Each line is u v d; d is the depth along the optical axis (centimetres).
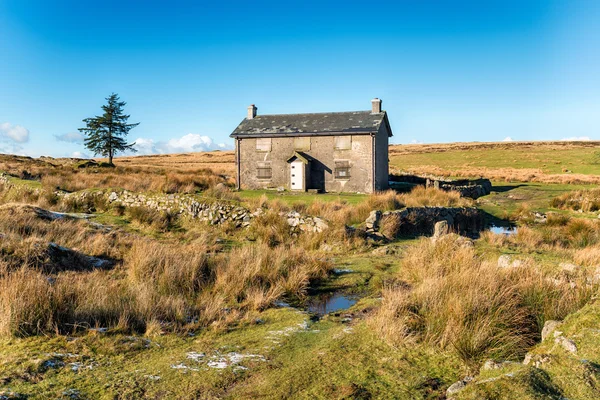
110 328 597
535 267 777
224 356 526
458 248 1091
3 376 428
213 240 1393
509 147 10200
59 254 942
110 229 1394
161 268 906
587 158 7038
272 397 420
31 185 2230
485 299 609
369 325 625
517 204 2953
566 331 447
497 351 509
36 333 560
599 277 664
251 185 3400
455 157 8188
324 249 1362
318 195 2925
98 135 5575
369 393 426
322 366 491
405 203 2066
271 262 1004
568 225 2078
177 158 10388
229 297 812
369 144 3155
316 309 791
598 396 320
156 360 508
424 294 679
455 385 418
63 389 414
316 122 3419
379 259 1197
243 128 3503
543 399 317
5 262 812
